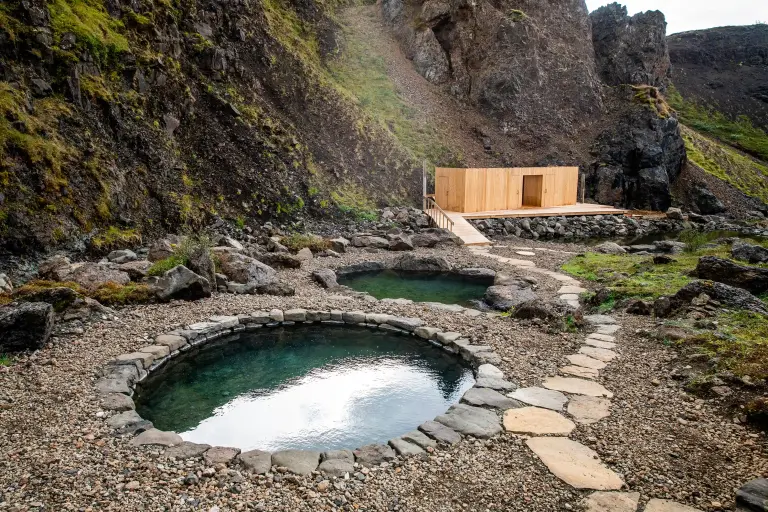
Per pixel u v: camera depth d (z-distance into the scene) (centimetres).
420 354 947
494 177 2772
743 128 6034
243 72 2433
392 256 1839
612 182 3472
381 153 2844
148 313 1044
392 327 1055
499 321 1043
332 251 1836
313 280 1412
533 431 582
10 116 1466
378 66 3591
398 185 2767
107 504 438
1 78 1532
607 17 4322
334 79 3234
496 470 506
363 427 675
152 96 1970
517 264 1738
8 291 1055
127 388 707
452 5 3903
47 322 838
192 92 2166
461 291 1417
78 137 1636
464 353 882
